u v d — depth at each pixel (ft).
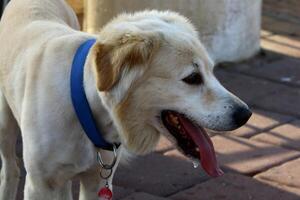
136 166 18.49
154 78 12.73
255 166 18.81
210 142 13.26
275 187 17.78
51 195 13.92
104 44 12.42
